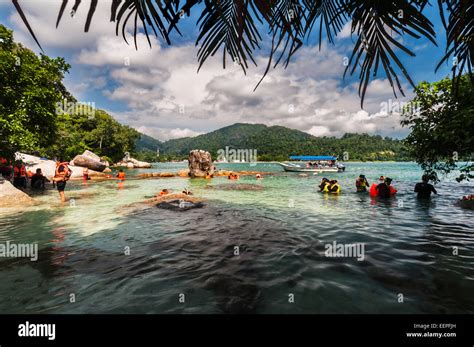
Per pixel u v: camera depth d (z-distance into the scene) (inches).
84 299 122.9
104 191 582.2
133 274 150.5
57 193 533.3
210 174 1122.0
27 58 492.1
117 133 2405.3
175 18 55.6
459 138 215.8
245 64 65.1
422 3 65.7
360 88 72.1
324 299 122.0
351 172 1505.9
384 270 153.6
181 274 150.3
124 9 46.6
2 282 139.9
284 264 165.3
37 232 241.6
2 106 423.8
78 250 191.6
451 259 169.8
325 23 75.3
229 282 140.2
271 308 115.3
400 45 66.4
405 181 857.5
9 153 457.4
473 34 72.9
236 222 281.7
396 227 256.8
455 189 572.1
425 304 116.0
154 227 260.2
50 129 561.0
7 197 383.2
